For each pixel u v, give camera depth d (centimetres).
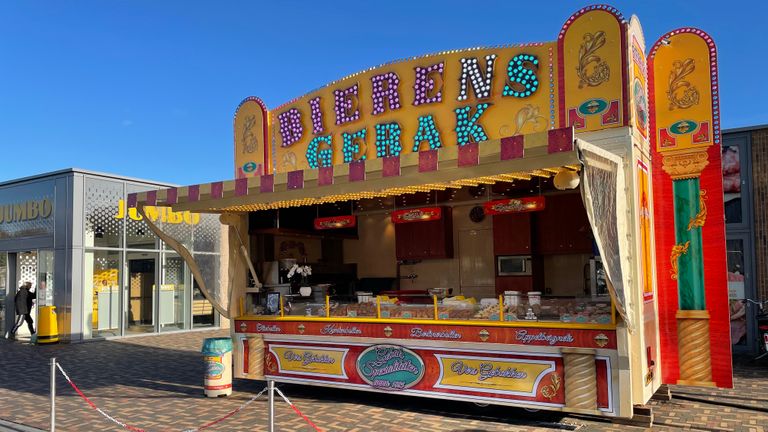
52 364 666
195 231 1733
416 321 742
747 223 1145
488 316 699
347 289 1201
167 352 1297
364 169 662
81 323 1466
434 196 1080
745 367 1020
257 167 961
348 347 799
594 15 671
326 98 895
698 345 739
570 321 646
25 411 768
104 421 712
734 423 659
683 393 814
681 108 753
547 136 541
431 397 723
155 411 755
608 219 600
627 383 608
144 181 1633
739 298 1151
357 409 745
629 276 643
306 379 834
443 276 1117
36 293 1582
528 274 990
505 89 727
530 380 661
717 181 731
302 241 1145
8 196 1652
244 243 959
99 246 1516
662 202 761
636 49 702
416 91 797
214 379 835
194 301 1750
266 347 881
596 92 664
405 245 1138
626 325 609
